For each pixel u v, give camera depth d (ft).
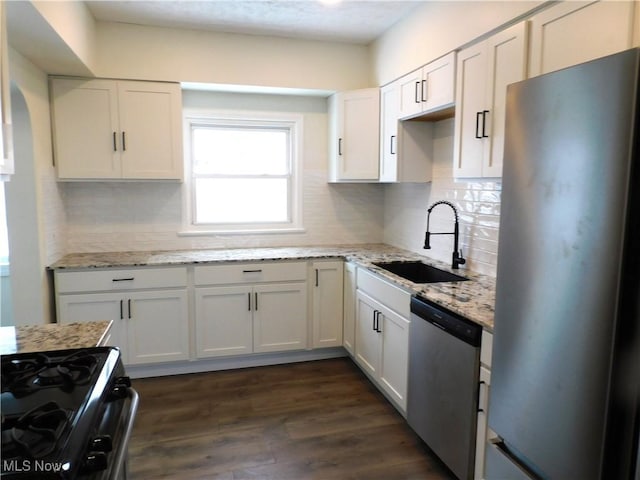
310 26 10.68
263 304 11.03
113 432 3.81
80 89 10.11
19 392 3.87
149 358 10.41
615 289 3.57
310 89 11.73
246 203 12.73
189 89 11.60
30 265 9.11
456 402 6.40
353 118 11.64
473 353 5.98
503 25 6.99
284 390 9.98
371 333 9.74
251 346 11.08
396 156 10.57
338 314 11.62
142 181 10.84
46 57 8.60
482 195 8.87
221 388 10.07
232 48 11.05
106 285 9.91
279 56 11.39
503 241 4.87
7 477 2.72
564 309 4.05
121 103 10.41
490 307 6.44
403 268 10.36
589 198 3.76
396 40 10.46
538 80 4.33
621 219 3.50
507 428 4.88
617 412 3.72
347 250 12.15
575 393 3.97
